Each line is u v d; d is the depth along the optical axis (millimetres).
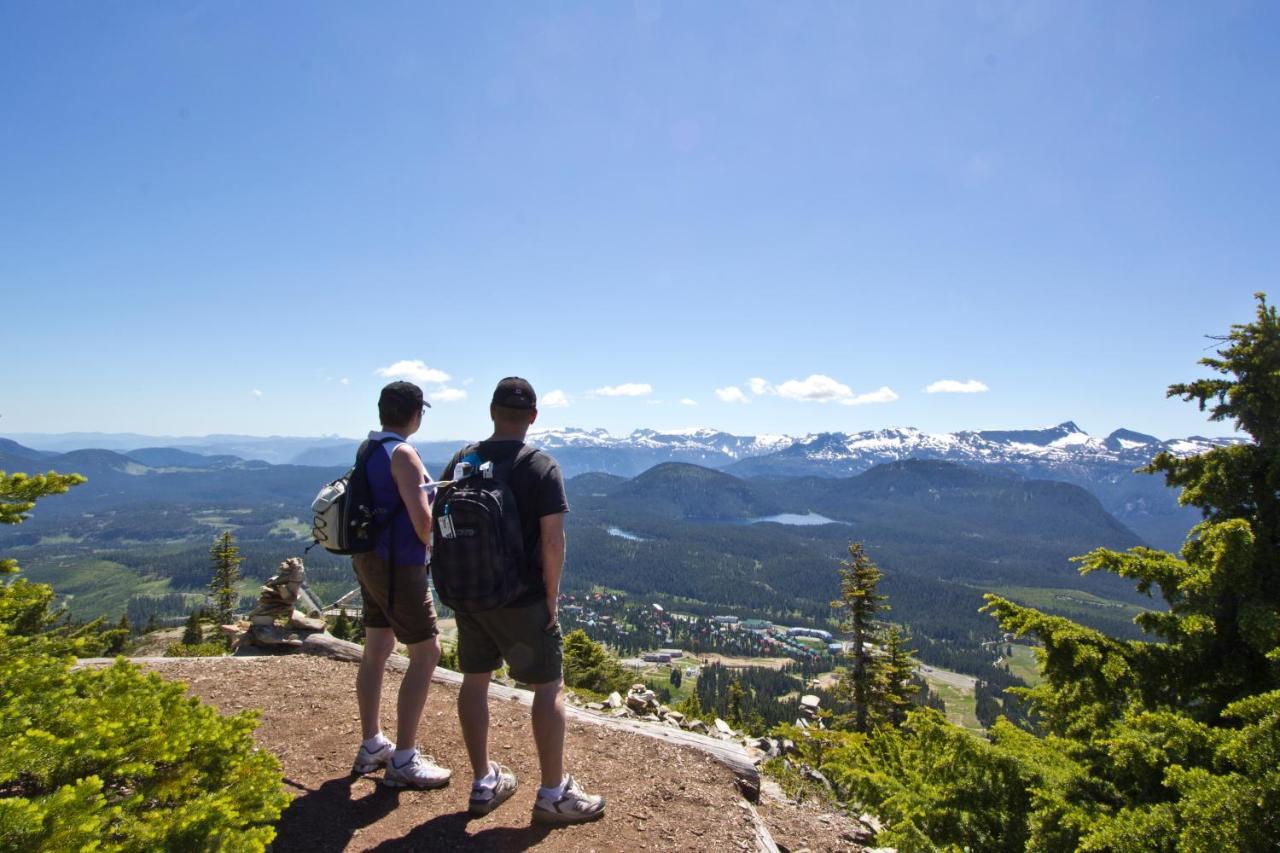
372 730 4598
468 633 3957
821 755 9211
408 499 4031
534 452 3844
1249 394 6273
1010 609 6594
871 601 26469
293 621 7957
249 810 2877
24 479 3436
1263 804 4098
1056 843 4980
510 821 4047
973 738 5766
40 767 2656
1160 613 6457
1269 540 6066
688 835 4160
